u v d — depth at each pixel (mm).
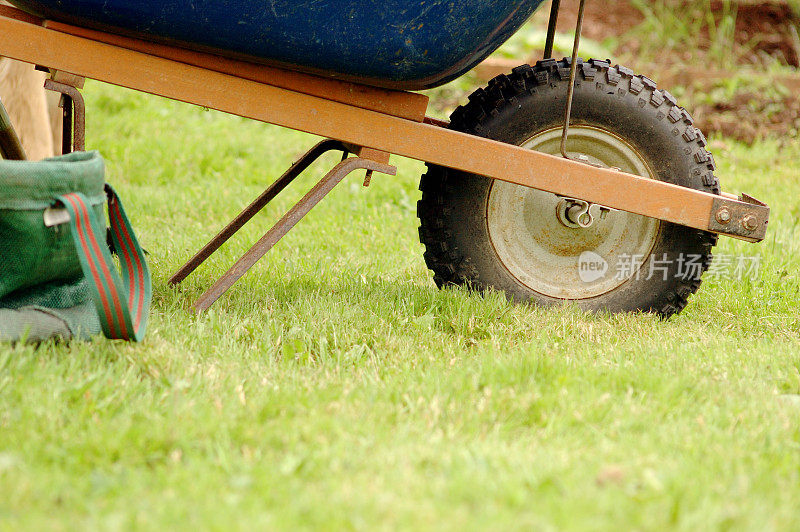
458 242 9430
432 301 9258
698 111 20969
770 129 20250
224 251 11414
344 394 6723
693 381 7301
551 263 9695
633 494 5195
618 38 25328
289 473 5398
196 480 5277
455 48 8016
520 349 8156
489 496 5121
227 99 8156
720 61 23625
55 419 5934
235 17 7676
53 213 6875
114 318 6922
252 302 9070
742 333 9430
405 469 5426
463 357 7941
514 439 6211
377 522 4844
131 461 5547
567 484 5289
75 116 8070
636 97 9117
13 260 6953
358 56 7934
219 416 6141
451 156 8492
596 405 6605
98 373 6633
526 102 9016
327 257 11688
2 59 11188
